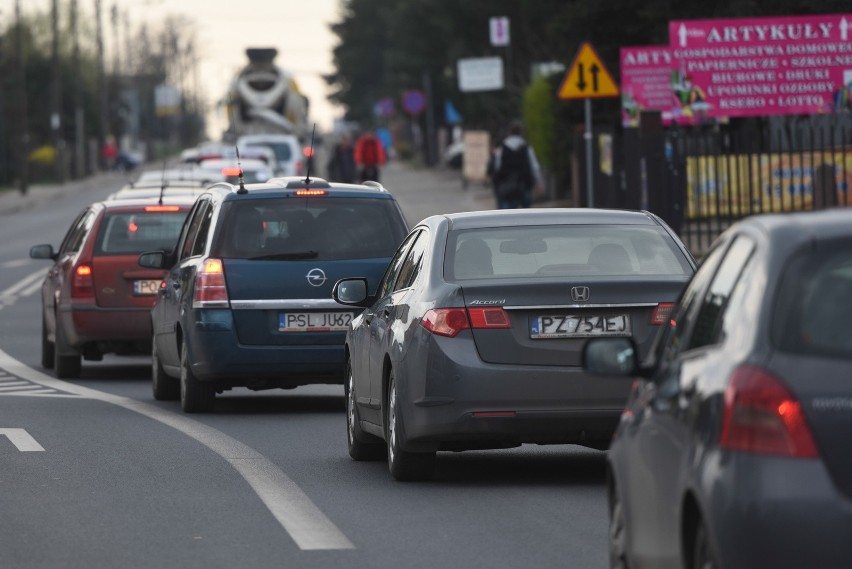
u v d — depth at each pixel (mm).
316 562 20859
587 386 25844
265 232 38375
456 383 25812
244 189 38812
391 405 27578
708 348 14914
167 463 30078
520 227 27938
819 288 13781
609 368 16688
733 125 88125
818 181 68000
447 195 144750
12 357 55562
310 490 26828
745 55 74938
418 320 26453
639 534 16203
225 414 38906
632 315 26203
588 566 20484
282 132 148875
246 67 148750
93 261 47406
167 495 26281
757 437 13375
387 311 28531
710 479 13633
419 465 27469
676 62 75250
